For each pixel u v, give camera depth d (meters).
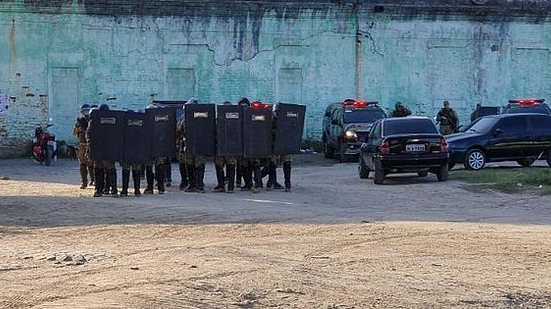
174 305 10.55
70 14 42.06
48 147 37.88
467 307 10.84
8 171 34.09
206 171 33.38
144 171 27.00
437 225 17.53
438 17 46.03
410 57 45.91
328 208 20.69
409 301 11.02
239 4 43.66
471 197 23.20
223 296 11.05
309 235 16.14
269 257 13.77
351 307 10.66
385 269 12.91
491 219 18.72
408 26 45.81
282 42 44.50
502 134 30.23
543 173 26.55
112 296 10.95
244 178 24.89
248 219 18.45
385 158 26.64
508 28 46.97
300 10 44.41
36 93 41.81
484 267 13.15
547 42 47.53
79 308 10.34
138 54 42.91
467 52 46.50
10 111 41.53
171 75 43.41
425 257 13.91
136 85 42.94
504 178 26.34
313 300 10.95
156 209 20.25
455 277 12.43
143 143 23.50
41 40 41.81
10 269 12.78
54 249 14.70
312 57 44.84
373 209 20.58
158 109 24.00
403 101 45.91
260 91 44.38
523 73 47.34
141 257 13.77
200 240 15.59
